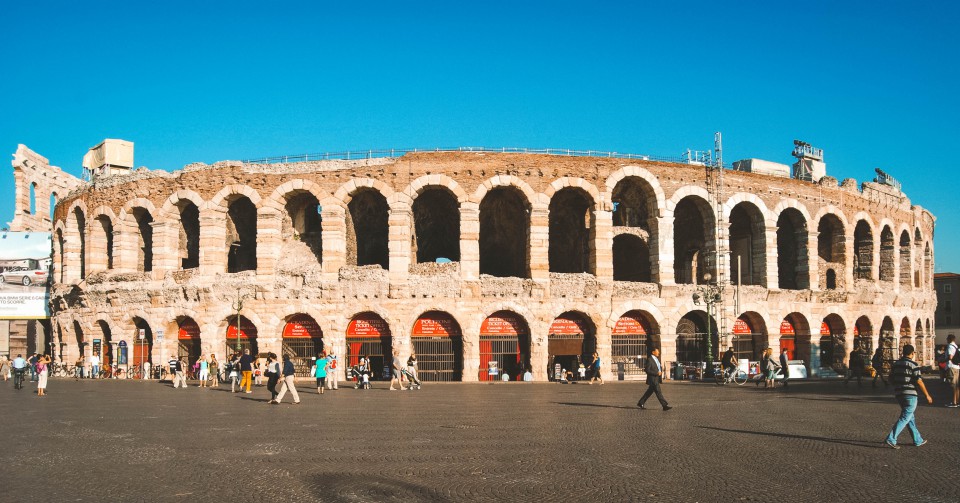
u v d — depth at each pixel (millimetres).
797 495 14023
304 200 55938
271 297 51125
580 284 51406
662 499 13727
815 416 27047
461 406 31656
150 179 55031
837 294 59438
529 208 51500
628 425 24312
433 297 50031
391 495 14039
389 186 51031
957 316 127250
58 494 14289
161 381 51312
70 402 35062
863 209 63719
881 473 16000
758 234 57375
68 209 61969
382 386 45656
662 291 52750
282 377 35344
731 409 29781
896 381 19656
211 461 17719
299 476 15836
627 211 61750
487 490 14453
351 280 50500
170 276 53656
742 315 56156
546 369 50438
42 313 66500
